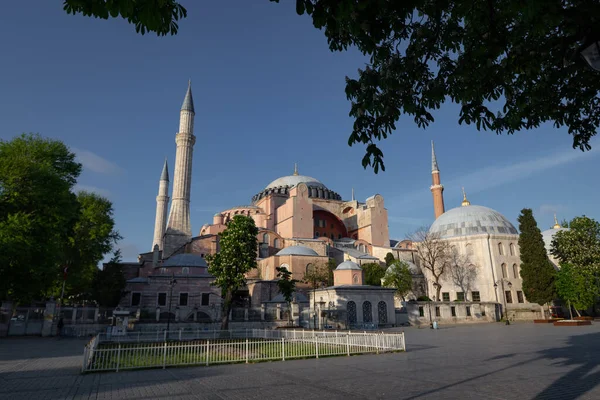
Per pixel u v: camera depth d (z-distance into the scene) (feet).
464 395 30.17
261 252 233.55
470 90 25.86
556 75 24.39
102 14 16.40
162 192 322.96
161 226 314.14
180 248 232.32
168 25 17.35
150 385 36.11
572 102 28.32
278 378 39.27
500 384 34.32
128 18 17.17
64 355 62.28
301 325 144.77
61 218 100.89
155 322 128.16
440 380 36.81
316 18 17.11
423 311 169.89
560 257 185.06
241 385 35.65
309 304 159.33
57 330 110.83
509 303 197.67
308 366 47.93
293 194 262.88
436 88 24.79
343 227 311.88
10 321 109.50
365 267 217.77
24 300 100.83
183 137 253.85
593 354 54.24
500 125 30.58
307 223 259.19
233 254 111.65
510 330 117.70
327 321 138.21
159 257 234.99
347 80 24.26
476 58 24.02
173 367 48.19
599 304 201.98
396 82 24.16
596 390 30.94
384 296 152.97
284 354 56.18
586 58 17.46
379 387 33.86
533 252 189.67
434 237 216.13
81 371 44.29
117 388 34.78
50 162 105.50
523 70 24.58
